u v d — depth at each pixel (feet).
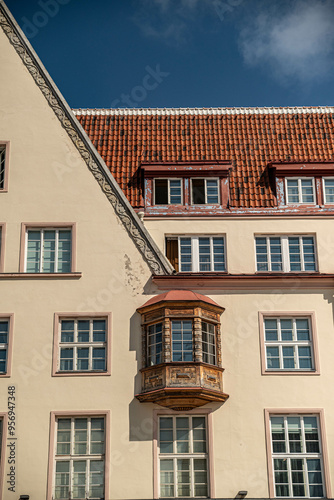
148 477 90.27
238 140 113.80
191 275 98.99
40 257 100.01
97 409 92.84
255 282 99.86
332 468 91.30
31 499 88.94
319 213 105.09
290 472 91.61
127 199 105.50
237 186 107.45
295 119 116.78
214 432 92.58
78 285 98.22
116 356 95.25
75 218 101.14
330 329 97.81
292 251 103.86
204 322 96.27
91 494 90.07
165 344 93.91
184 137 114.32
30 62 107.86
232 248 103.19
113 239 100.42
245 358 96.12
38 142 104.27
